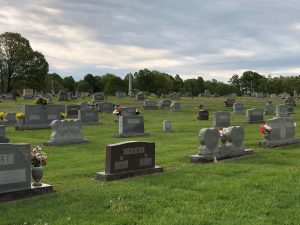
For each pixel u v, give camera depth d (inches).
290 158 684.7
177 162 666.8
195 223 335.3
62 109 1526.8
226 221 341.4
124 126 1063.6
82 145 896.9
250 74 6589.6
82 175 566.6
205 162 656.4
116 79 4616.1
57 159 712.4
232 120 1547.7
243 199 410.6
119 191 437.4
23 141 965.2
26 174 434.3
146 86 4392.2
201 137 667.4
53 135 900.0
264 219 347.6
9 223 338.0
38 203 397.1
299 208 380.5
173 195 422.9
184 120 1568.7
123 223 336.2
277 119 845.2
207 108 2245.3
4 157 417.4
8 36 3875.5
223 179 506.6
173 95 3307.1
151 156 559.8
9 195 416.5
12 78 3944.4
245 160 673.0
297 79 5634.8
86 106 1782.7
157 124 1414.9
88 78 5324.8
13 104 2258.9
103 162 681.0
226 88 5856.3
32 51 3966.5
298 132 1110.4
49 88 4995.1
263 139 922.1
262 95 3821.4
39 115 1236.5
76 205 387.2
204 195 424.5
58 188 481.1
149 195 423.2
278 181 488.1
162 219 345.1
